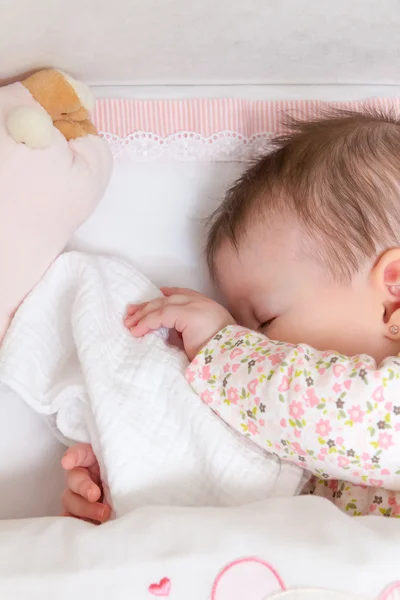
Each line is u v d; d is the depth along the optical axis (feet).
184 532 1.96
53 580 1.86
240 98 3.22
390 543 1.91
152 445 2.45
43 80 2.66
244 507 2.11
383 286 2.52
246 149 3.22
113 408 2.48
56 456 2.75
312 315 2.64
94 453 2.55
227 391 2.46
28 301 2.69
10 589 1.86
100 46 2.80
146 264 3.13
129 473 2.39
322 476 2.39
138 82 3.13
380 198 2.60
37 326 2.70
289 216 2.68
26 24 2.55
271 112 3.23
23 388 2.58
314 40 2.93
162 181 3.17
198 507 2.13
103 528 2.02
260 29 2.81
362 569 1.85
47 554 1.95
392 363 2.26
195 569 1.87
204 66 3.07
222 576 1.86
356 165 2.67
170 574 1.87
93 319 2.64
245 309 2.89
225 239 2.86
